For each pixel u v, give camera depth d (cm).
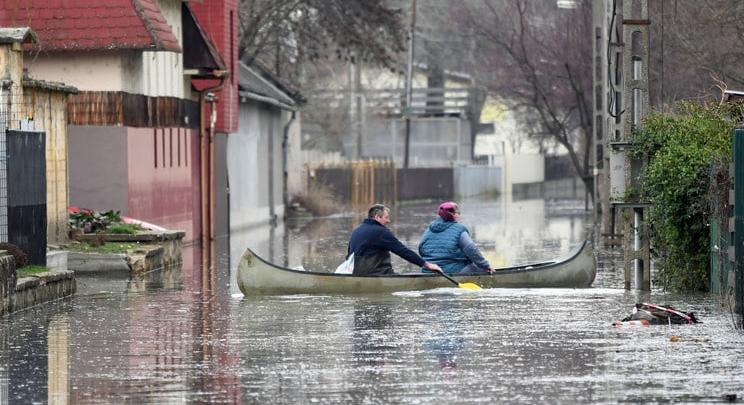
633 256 6525
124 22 9162
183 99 11069
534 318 5428
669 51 11094
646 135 6488
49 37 9156
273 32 16075
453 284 6594
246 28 15850
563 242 10812
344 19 15600
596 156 12144
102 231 8294
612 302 6000
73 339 4956
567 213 16688
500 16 19238
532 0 19375
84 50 9194
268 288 6500
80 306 6084
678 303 5825
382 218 6650
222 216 12581
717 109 6431
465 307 5856
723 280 5631
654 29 10862
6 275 5741
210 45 11581
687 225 6216
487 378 3978
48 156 7631
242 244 11031
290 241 11400
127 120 9406
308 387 3869
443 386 3856
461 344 4681
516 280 6694
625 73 6612
